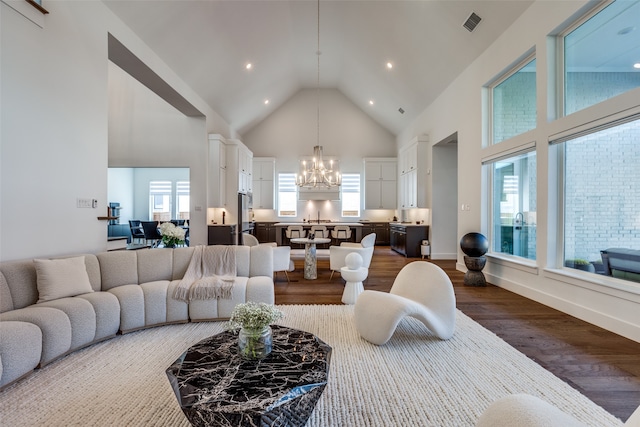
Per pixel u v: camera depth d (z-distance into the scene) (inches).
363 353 96.3
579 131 121.6
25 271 97.8
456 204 278.8
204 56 205.3
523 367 86.9
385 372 84.8
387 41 231.8
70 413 67.4
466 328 115.8
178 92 205.9
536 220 147.6
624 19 109.6
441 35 194.5
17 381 79.6
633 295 102.7
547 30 135.5
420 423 64.6
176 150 256.1
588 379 80.4
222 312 125.8
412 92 278.4
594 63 120.9
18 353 76.2
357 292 147.3
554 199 139.3
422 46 214.5
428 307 109.3
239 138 378.0
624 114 103.4
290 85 359.6
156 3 149.6
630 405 69.5
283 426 52.4
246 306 69.2
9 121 100.3
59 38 116.9
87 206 130.4
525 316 128.2
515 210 170.9
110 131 255.9
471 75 201.2
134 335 111.7
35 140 108.6
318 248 330.0
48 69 112.9
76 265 109.3
